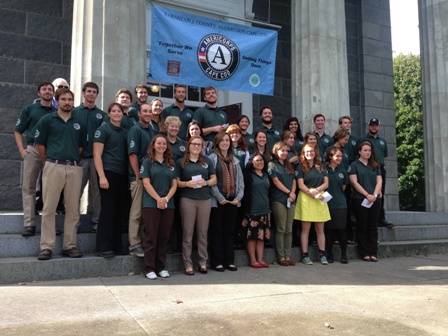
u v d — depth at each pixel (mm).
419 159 25031
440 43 10391
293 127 7480
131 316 3766
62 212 6254
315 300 4430
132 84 6801
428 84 10594
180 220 6000
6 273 4871
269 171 6504
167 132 5941
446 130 10156
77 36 6711
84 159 5867
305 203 6648
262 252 6281
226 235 6008
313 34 8406
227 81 7906
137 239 5527
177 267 5844
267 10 11203
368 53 12289
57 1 9055
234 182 6020
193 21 7664
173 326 3529
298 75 8578
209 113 6793
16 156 8398
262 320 3740
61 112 5371
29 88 8633
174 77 7434
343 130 7480
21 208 8352
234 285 4996
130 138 5543
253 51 8141
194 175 5664
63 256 5445
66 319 3654
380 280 5492
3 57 8500
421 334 3488
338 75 8477
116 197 5555
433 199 10258
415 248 7836
